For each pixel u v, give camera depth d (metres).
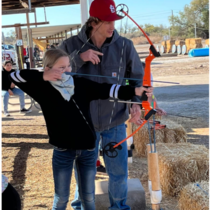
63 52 1.91
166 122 4.93
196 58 23.36
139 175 3.73
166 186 3.23
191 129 5.73
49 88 1.89
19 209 1.72
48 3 8.07
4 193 1.66
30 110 8.33
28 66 15.23
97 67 2.32
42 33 16.33
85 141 1.96
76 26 13.05
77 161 2.09
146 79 1.97
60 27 13.23
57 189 2.05
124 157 2.40
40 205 2.95
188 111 7.23
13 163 4.21
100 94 1.99
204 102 8.18
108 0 2.14
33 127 6.52
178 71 16.55
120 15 2.14
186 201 2.59
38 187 3.40
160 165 3.30
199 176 3.21
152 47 1.90
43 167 4.02
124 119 2.39
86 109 2.01
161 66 19.41
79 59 2.21
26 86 1.91
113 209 2.54
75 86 1.97
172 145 3.76
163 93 10.22
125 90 1.96
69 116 1.92
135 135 4.52
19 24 8.60
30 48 13.26
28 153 4.66
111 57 2.31
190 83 12.27
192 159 3.21
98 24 2.19
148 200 3.03
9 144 5.22
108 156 2.39
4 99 7.82
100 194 2.78
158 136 4.45
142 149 4.46
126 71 2.49
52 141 1.99
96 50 2.31
